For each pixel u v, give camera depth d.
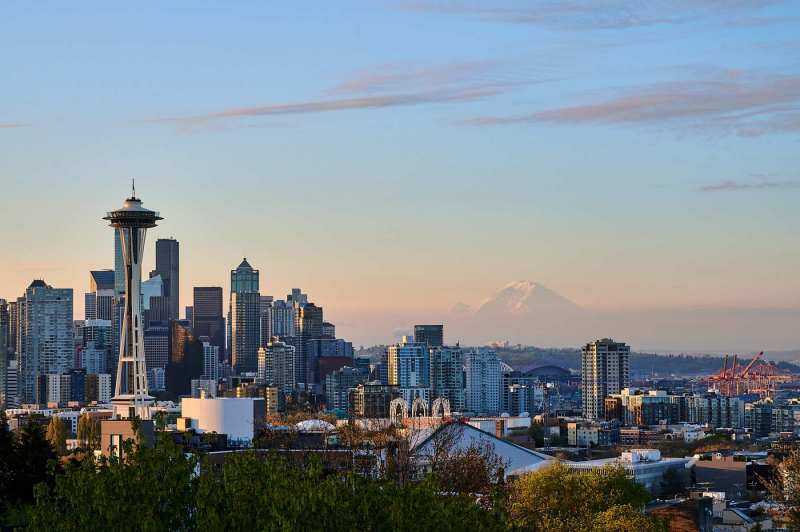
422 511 115.88
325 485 115.56
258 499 114.69
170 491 119.31
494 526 117.88
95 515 116.88
